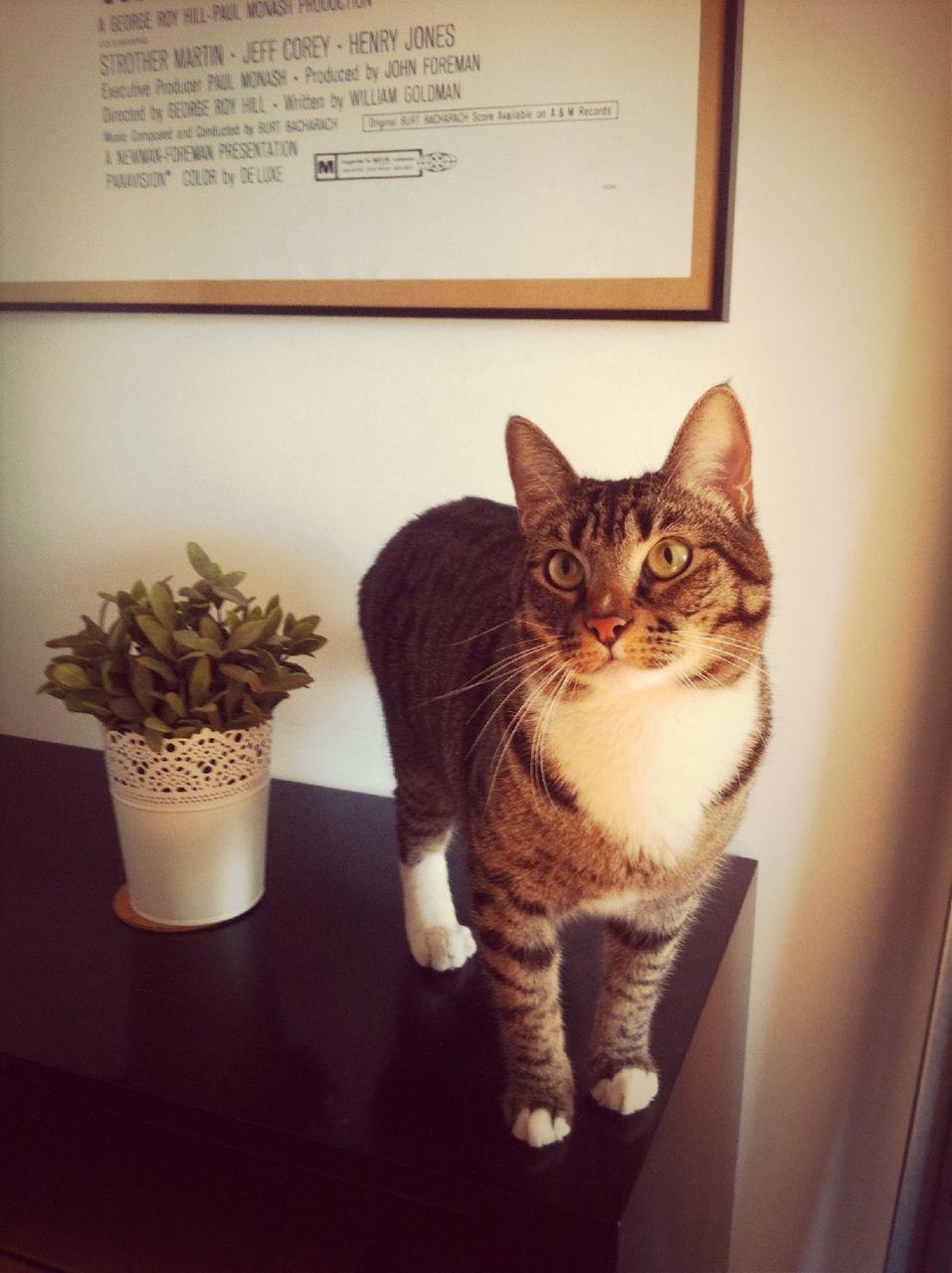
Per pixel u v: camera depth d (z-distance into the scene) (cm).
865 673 94
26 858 102
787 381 90
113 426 114
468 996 83
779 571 94
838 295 87
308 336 104
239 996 83
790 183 86
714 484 69
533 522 72
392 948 89
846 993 102
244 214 101
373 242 97
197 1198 74
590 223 90
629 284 90
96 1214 77
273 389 107
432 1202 65
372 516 107
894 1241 93
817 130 84
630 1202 63
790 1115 107
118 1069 74
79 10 101
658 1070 74
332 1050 76
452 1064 75
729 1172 103
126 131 103
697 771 68
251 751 89
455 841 106
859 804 97
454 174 93
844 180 85
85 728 126
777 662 96
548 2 87
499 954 71
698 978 83
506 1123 69
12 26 104
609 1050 73
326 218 98
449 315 96
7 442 119
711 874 76
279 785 116
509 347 97
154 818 87
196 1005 81
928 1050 90
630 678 66
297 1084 73
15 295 112
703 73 84
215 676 86
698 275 88
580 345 95
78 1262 79
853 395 88
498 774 69
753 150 86
